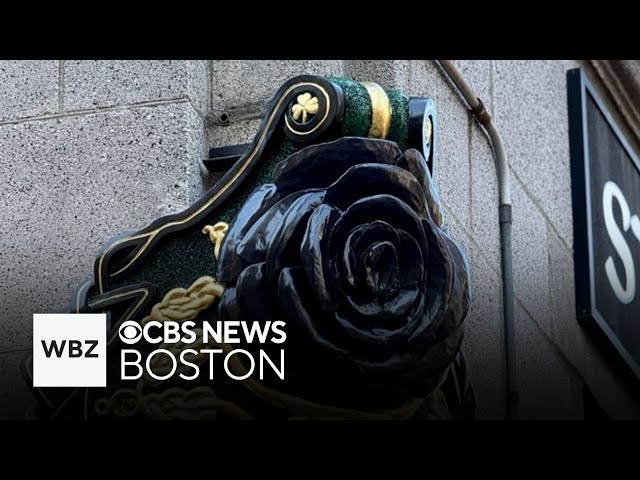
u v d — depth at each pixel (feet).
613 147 27.07
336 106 15.46
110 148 18.16
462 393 16.39
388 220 15.03
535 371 22.54
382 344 14.64
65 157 18.31
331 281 14.58
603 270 25.76
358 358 14.61
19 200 18.34
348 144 15.34
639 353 26.27
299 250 14.70
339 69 18.45
